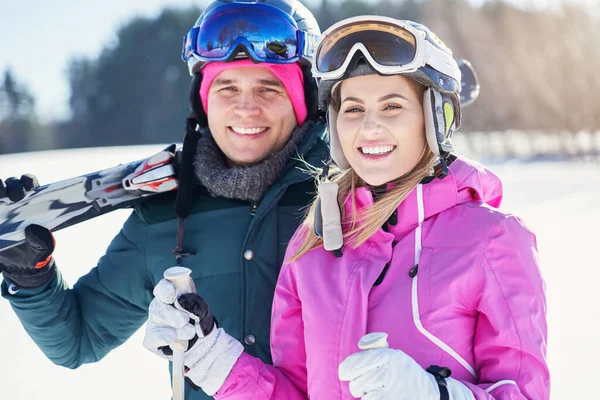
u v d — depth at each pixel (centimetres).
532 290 164
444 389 150
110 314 237
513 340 161
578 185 983
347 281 177
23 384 372
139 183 230
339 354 173
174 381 169
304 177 221
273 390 185
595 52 1970
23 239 221
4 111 4638
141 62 4500
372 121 175
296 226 222
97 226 766
